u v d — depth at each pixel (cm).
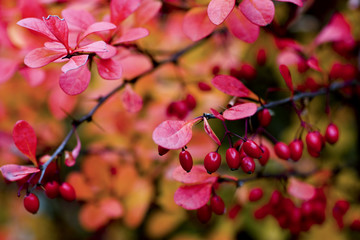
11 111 60
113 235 72
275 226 63
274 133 74
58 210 87
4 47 50
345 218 58
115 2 45
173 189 57
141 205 56
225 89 45
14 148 56
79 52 43
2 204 84
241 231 73
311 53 54
